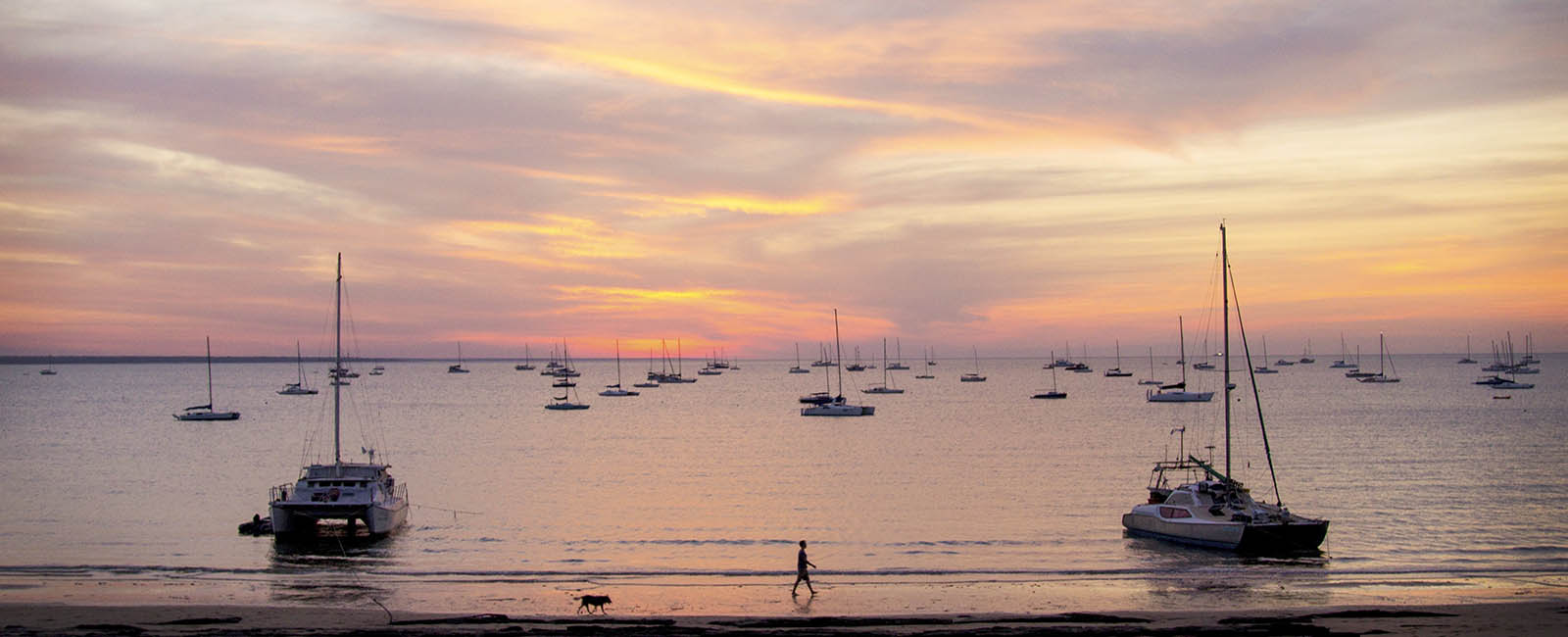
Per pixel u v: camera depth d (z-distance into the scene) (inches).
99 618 1403.8
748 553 2017.7
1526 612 1427.2
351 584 1720.0
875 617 1432.1
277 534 2097.7
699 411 7637.8
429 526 2325.3
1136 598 1617.9
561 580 1761.8
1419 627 1343.5
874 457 4045.3
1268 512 2027.6
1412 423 5580.7
